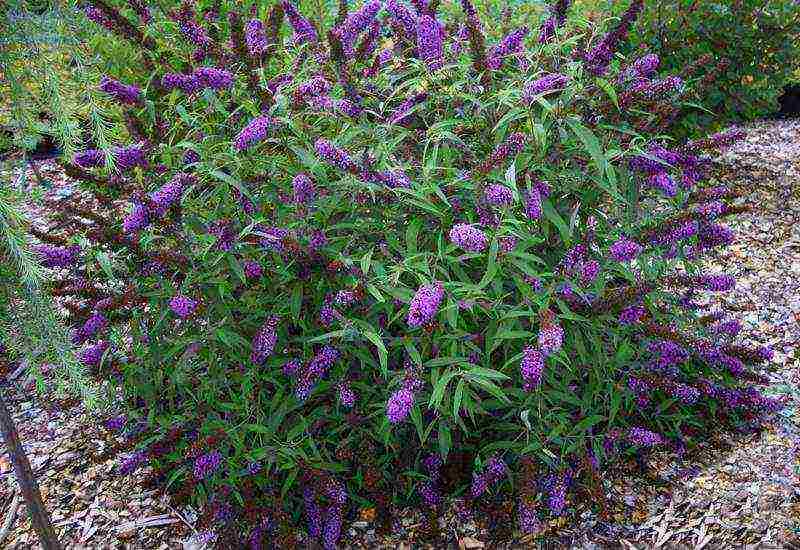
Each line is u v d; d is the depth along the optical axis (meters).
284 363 1.91
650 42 3.27
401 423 1.94
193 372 2.01
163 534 1.98
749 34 3.24
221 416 2.00
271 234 1.79
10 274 1.65
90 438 2.27
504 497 2.01
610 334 1.99
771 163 3.62
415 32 2.03
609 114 1.96
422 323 1.71
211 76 1.85
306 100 1.87
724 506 1.96
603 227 1.99
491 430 2.05
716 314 2.34
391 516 2.00
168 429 1.96
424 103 1.93
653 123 2.07
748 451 2.11
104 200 1.92
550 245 1.98
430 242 1.90
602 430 2.09
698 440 2.16
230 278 1.90
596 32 2.02
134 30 2.08
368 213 1.92
